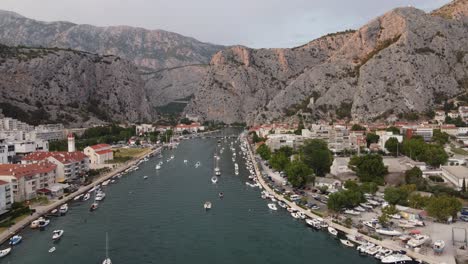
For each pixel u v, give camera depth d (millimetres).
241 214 175625
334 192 178625
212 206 188500
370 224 149875
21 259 128625
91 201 198875
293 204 185375
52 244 141250
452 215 148750
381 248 130000
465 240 128625
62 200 195750
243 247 138500
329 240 143625
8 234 147500
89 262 126875
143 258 130125
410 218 152500
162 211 180875
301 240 144000
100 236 149375
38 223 159000
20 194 190375
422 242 129625
